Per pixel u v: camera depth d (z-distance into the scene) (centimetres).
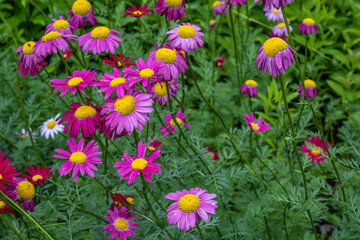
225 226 121
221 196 112
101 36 107
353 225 116
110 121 96
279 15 157
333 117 176
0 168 100
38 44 107
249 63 162
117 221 106
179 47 108
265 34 209
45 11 221
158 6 117
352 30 203
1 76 164
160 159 114
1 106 148
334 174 136
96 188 122
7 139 139
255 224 128
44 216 120
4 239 112
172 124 116
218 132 164
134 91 97
